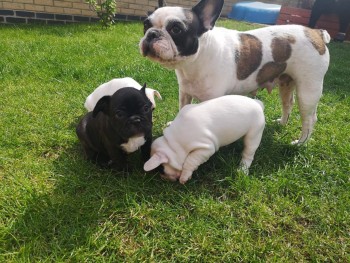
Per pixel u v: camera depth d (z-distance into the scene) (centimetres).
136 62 126
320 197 60
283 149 74
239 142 72
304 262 47
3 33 164
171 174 58
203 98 67
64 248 47
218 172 64
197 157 57
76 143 72
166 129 60
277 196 59
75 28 189
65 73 111
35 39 155
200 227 51
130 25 209
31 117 81
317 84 69
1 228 49
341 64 159
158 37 57
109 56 135
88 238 48
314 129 84
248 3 292
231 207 56
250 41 66
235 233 51
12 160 65
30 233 48
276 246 49
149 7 236
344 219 55
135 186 58
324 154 73
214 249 48
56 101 91
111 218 52
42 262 45
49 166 64
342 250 49
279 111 94
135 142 57
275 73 69
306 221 55
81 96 95
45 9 203
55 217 51
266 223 53
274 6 283
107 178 60
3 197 55
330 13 232
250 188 60
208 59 63
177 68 65
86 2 200
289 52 67
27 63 117
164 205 55
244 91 69
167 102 95
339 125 88
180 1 248
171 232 50
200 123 57
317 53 67
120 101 54
